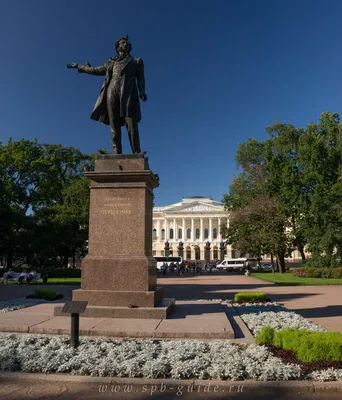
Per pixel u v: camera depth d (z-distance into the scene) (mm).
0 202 34625
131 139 10477
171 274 51438
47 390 5176
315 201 37062
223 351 6191
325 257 37781
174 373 5426
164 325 8016
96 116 10852
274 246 43469
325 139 39000
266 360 5871
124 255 9297
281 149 47031
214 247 98750
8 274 30375
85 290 9133
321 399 4887
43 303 12992
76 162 48656
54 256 42656
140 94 10766
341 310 13195
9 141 43125
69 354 6008
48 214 41344
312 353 5762
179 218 102500
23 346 6578
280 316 10445
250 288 24625
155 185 10758
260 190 48969
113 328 7695
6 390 5164
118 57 10812
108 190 9617
